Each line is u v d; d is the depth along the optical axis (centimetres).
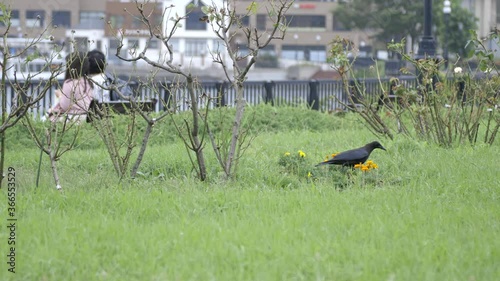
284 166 1571
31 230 1078
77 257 966
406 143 1772
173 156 1717
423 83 1891
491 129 2123
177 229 1073
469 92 1869
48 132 1439
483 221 1141
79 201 1259
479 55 1800
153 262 941
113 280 898
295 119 2459
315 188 1358
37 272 928
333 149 1861
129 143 1471
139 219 1172
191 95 1414
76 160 1730
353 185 1411
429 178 1481
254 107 2495
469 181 1430
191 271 913
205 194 1309
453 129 1933
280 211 1200
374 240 1032
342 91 3428
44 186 1402
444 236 1056
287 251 976
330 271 907
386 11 8294
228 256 963
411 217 1149
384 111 2430
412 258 950
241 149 1652
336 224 1109
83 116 2039
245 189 1365
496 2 9344
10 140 2014
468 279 888
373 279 885
